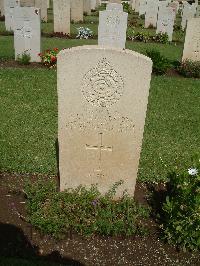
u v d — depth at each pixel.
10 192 1.95
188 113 3.16
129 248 1.66
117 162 1.82
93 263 1.58
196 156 1.83
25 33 4.16
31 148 2.38
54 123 2.77
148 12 6.98
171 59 4.93
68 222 1.69
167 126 2.87
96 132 1.73
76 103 1.65
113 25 4.41
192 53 4.29
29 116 2.87
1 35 5.60
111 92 1.62
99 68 1.57
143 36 5.98
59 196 1.82
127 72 1.57
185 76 4.21
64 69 1.57
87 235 1.68
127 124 1.70
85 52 1.53
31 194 1.83
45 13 6.73
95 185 1.89
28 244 1.63
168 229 1.67
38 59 4.33
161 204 1.93
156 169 2.25
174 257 1.63
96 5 8.88
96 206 1.78
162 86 3.79
